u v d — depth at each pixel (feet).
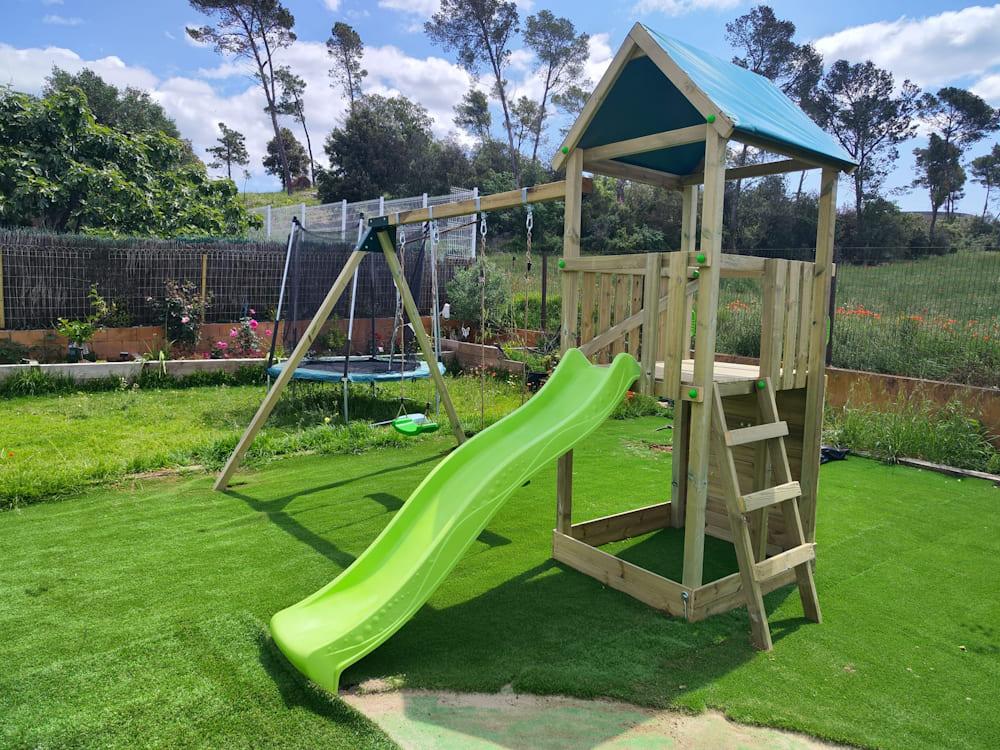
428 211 16.14
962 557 13.23
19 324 32.12
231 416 24.67
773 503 10.16
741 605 10.98
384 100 137.28
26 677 8.21
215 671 8.41
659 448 21.81
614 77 10.72
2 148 42.16
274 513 14.97
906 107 110.11
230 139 211.82
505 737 7.38
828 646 9.69
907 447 21.06
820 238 11.88
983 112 120.37
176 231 47.42
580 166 11.98
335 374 25.03
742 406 13.75
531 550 13.21
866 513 15.87
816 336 11.98
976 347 25.09
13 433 21.22
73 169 43.04
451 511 9.83
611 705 8.08
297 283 28.43
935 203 126.62
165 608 10.21
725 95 10.22
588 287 12.23
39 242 32.32
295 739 7.14
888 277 29.66
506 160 141.38
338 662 8.17
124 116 142.10
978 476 18.93
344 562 12.22
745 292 44.34
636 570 11.03
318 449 20.66
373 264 32.22
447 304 39.52
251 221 58.65
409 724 7.57
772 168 12.91
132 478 17.37
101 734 7.13
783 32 107.14
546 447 10.07
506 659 9.04
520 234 89.56
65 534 13.41
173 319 35.12
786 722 7.79
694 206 14.52
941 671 9.07
